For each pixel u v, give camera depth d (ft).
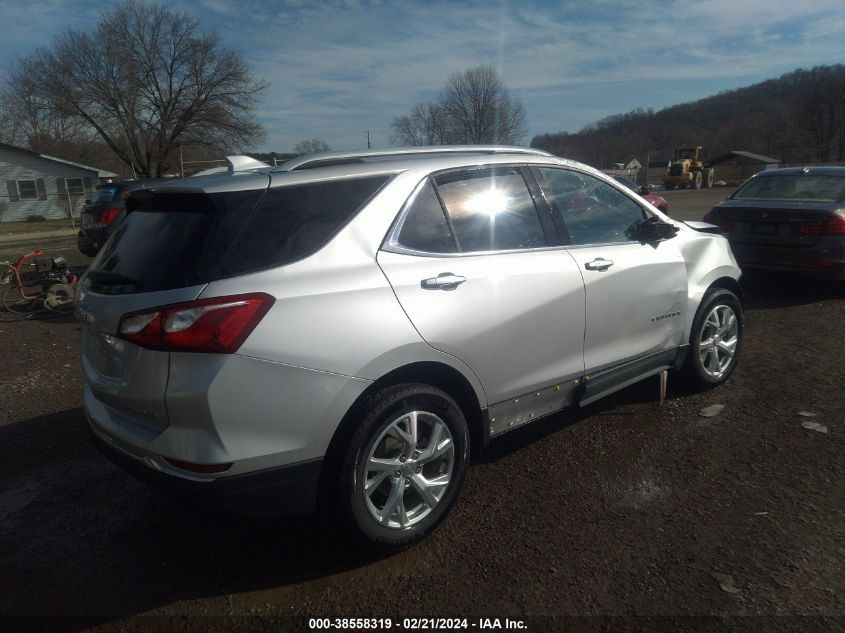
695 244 15.21
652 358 14.19
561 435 14.02
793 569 9.18
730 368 16.31
